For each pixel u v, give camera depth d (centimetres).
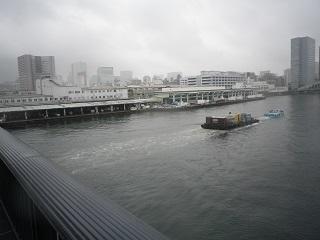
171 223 1725
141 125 6088
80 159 3244
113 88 10288
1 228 732
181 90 12388
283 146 3662
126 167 2916
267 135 4538
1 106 7256
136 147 3847
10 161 691
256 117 6950
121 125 6122
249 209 1875
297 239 1523
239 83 17050
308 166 2758
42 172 584
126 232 349
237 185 2317
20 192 626
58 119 7375
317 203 1931
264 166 2817
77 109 8381
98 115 8256
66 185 506
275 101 13300
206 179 2494
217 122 5400
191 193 2180
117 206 442
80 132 5209
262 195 2094
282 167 2758
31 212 546
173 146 3888
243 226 1664
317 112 7619
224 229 1639
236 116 5566
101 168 2891
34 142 4303
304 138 4106
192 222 1730
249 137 4438
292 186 2250
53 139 4528
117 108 9362
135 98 10825
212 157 3259
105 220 378
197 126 5756
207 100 12312
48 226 484
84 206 420
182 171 2752
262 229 1628
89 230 354
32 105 7594
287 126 5369
